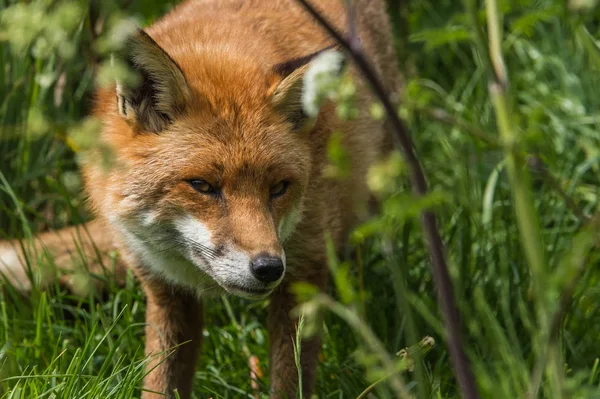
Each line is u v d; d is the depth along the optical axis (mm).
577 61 10820
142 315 8633
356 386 7570
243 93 7117
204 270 6914
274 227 6785
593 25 11445
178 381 7734
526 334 7902
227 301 8609
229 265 6645
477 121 10211
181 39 7824
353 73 8336
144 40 6789
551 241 9156
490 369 7000
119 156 6992
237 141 6859
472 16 4465
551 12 4863
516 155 4414
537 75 11336
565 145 10320
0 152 9805
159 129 7051
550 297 4523
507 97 4434
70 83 10109
